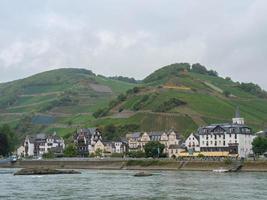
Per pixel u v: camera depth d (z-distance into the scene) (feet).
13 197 399.65
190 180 555.69
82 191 444.14
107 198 385.70
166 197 386.73
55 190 456.04
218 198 377.50
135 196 397.19
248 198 376.48
